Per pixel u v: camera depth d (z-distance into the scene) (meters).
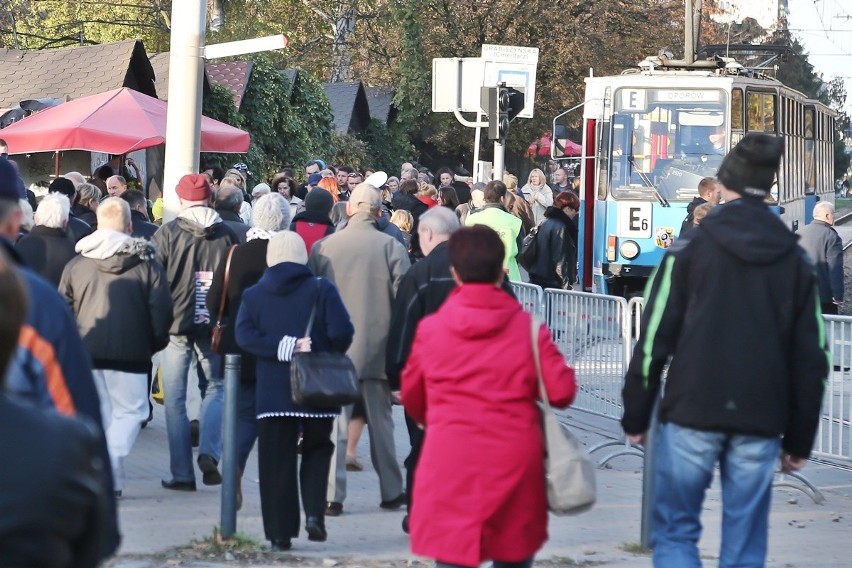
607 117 42.09
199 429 21.39
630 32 96.19
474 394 11.16
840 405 20.84
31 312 8.26
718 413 11.61
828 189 60.94
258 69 71.88
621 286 43.03
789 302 11.66
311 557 15.70
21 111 47.91
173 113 29.84
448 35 92.31
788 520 19.23
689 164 41.72
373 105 106.12
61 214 19.53
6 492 5.45
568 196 35.34
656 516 12.25
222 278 18.41
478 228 11.43
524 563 11.31
